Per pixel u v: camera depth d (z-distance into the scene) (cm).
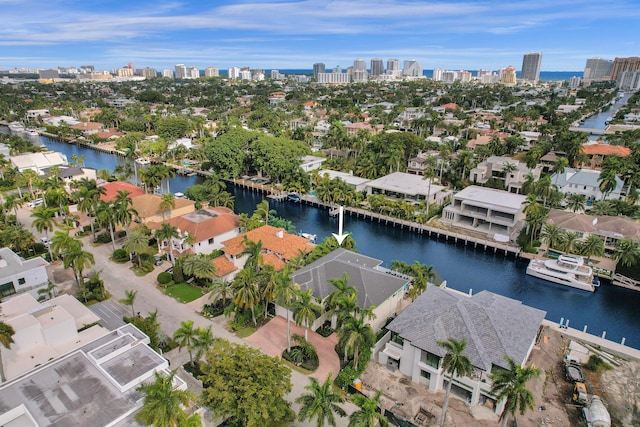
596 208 10031
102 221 7869
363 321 4869
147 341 4572
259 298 5588
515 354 4356
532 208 8700
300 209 12125
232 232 8444
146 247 7369
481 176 13025
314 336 5656
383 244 9656
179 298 6538
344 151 16300
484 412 4375
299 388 4706
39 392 3672
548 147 16200
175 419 3378
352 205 11594
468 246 9481
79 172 12700
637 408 4553
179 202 9712
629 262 7456
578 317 6756
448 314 4919
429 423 4228
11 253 6831
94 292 6462
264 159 13425
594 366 5172
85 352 4244
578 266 7806
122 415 3403
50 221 8062
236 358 4075
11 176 11888
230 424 3972
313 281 6050
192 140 19438
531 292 7531
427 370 4650
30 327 4719
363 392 4675
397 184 12112
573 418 4347
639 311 6931
